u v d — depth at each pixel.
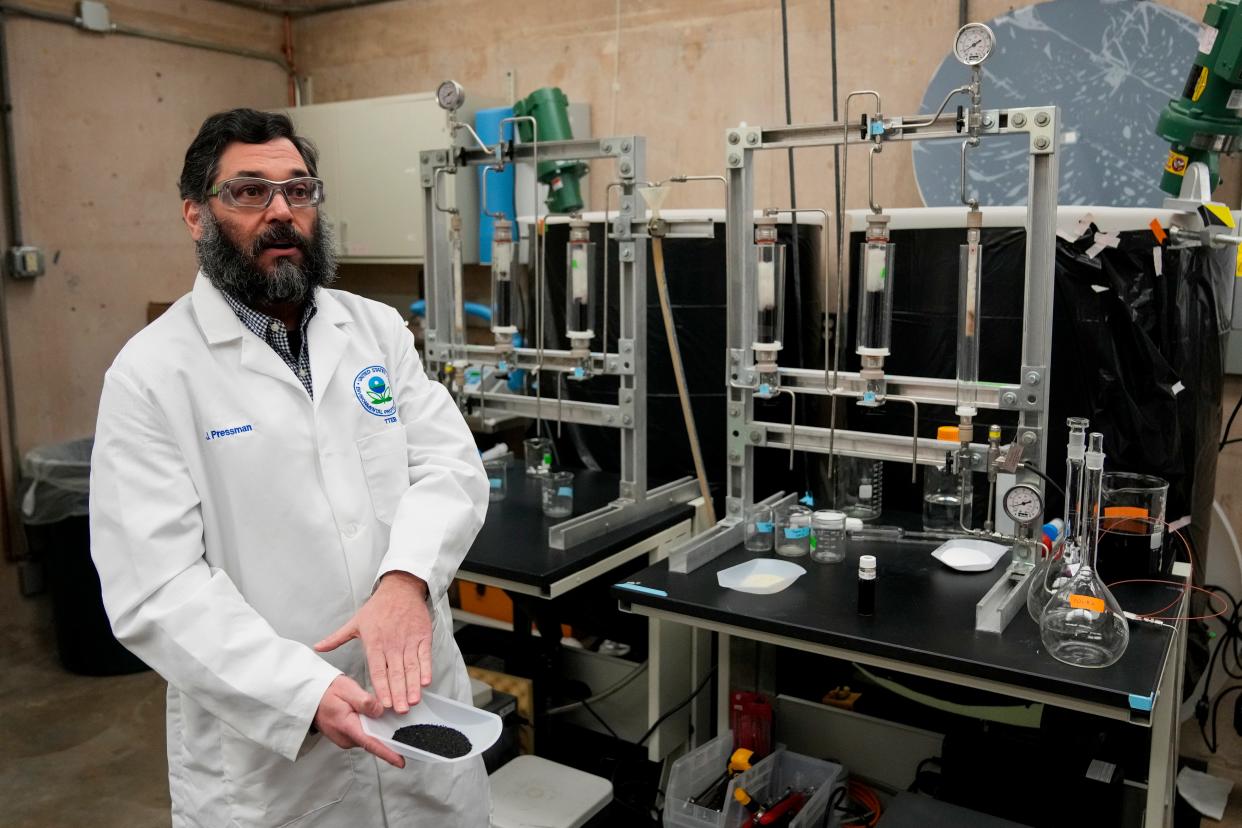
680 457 2.63
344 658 1.41
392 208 3.64
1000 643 1.64
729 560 2.08
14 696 3.27
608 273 2.58
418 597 1.32
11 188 3.37
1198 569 2.31
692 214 2.47
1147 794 1.83
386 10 3.95
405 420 1.56
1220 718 2.79
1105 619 1.56
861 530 2.23
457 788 1.55
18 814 2.61
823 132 1.97
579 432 2.87
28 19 3.38
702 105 3.29
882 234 1.92
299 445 1.38
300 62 4.24
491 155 2.41
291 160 1.35
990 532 1.94
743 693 2.28
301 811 1.39
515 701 2.51
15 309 3.44
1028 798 1.91
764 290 2.06
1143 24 2.53
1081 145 2.65
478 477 1.52
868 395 1.98
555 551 2.09
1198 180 2.20
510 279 2.43
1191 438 2.11
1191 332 2.11
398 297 4.04
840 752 2.32
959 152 2.77
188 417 1.32
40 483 3.30
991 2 2.79
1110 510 1.91
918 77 2.92
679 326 2.56
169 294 3.91
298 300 1.38
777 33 3.12
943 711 2.34
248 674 1.20
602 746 2.76
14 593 3.55
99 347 3.70
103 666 3.41
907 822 1.71
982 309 2.18
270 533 1.36
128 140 3.71
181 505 1.27
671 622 2.33
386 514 1.46
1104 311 2.06
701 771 2.17
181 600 1.21
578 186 3.11
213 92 3.98
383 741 1.15
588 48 3.49
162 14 3.77
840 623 1.73
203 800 1.40
